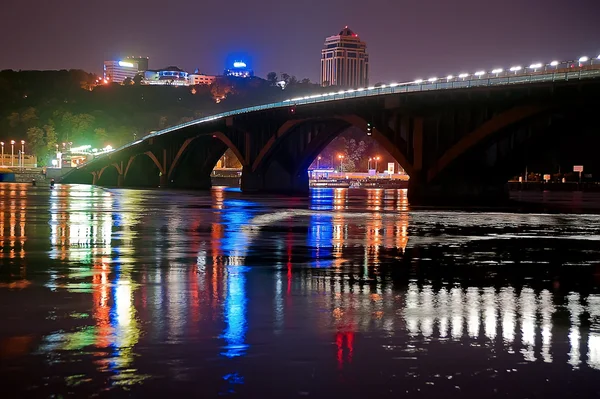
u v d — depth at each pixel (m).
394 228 48.81
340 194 140.00
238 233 43.22
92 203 85.38
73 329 16.36
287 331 16.38
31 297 20.25
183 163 186.12
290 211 71.31
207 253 31.94
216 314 18.11
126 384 12.73
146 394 12.28
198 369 13.55
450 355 14.60
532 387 12.77
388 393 12.45
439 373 13.47
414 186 89.00
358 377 13.23
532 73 72.81
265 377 13.17
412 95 87.25
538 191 177.12
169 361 14.02
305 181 135.62
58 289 21.67
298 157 130.50
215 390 12.51
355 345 15.26
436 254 32.56
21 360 13.96
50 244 35.62
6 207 73.62
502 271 26.70
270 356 14.41
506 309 19.08
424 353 14.72
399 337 15.95
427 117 88.12
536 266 28.39
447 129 85.88
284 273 25.59
